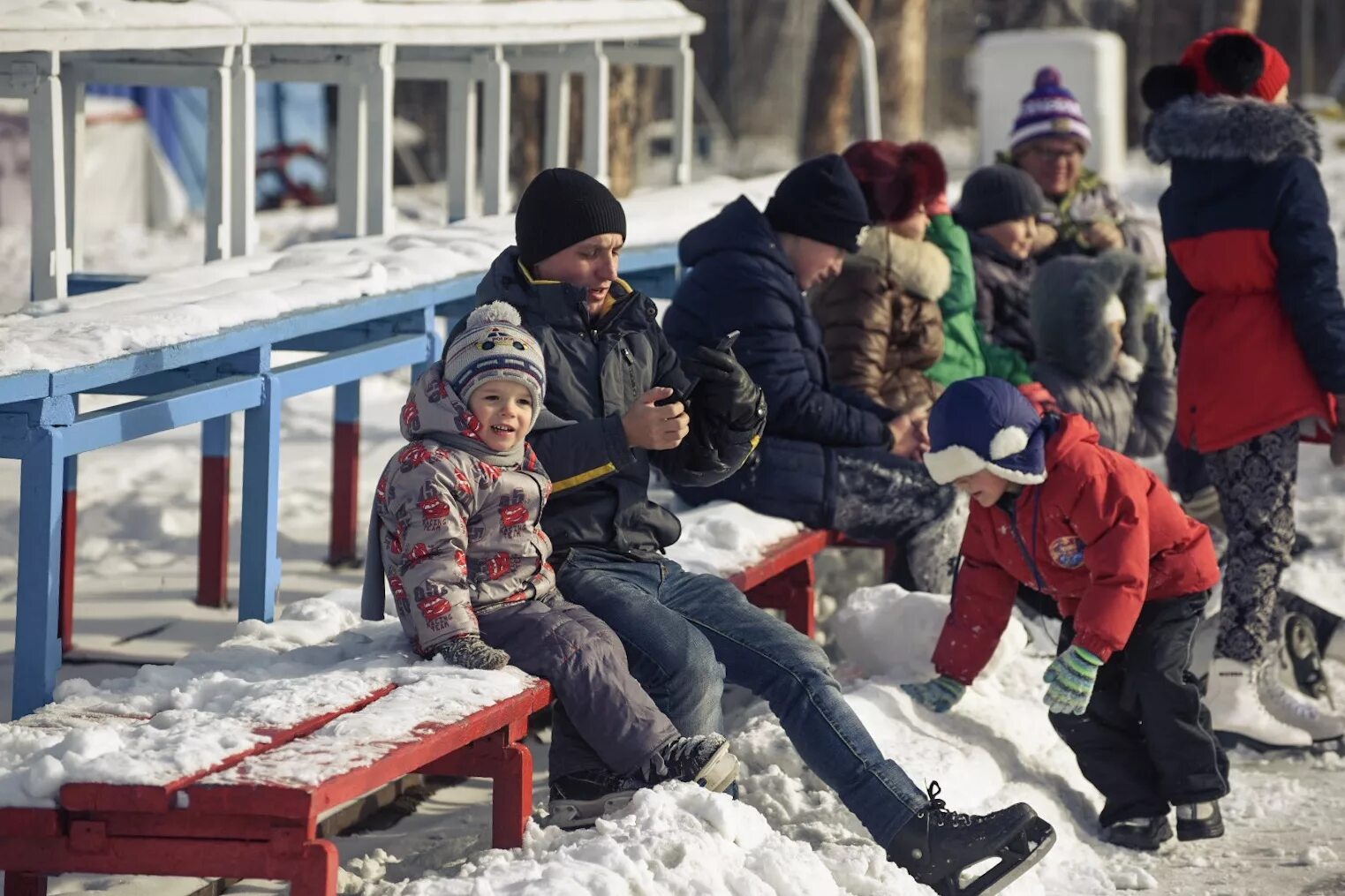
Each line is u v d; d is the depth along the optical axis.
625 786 7.80
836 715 8.23
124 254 35.38
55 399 7.79
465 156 16.58
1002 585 9.38
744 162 64.44
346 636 8.30
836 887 7.28
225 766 6.45
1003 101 32.78
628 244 14.14
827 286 12.36
